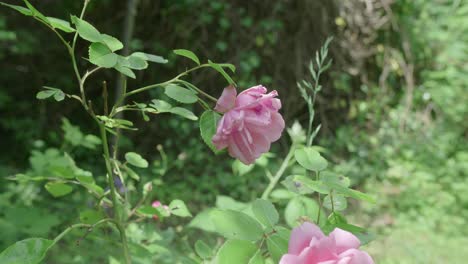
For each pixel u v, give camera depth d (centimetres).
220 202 158
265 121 105
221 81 615
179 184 522
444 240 467
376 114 668
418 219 503
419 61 703
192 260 142
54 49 594
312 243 89
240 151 107
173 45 613
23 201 346
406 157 612
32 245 101
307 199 139
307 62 630
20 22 577
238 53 614
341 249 93
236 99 108
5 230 232
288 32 629
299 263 88
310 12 627
